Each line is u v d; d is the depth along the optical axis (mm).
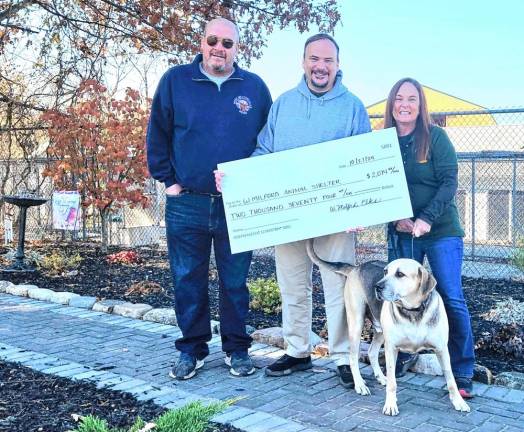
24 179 14750
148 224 17391
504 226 16594
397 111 4469
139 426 3025
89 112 12188
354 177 4578
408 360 4941
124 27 11469
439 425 3883
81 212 15297
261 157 4672
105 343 6023
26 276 9891
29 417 3832
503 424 3891
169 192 4895
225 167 4707
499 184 16594
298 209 4684
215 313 7242
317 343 5656
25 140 14617
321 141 4660
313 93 4691
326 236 4816
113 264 11156
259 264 11266
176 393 4371
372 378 4848
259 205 4711
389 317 4117
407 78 4488
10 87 13961
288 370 4949
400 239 4660
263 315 7027
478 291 8539
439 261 4457
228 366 5211
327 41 4539
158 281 9406
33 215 15734
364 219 4598
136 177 12461
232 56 4715
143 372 5074
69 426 3676
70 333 6438
